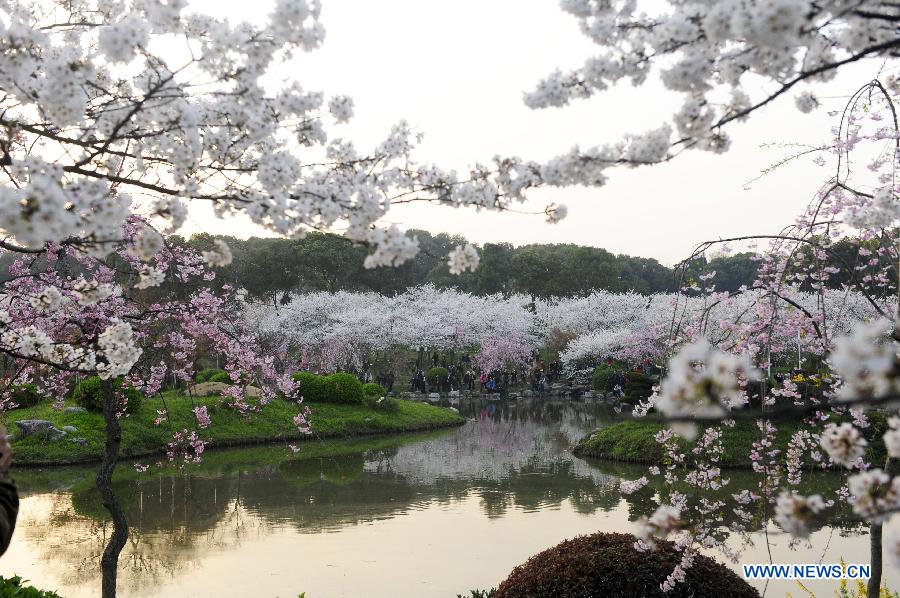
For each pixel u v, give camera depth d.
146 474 16.38
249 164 3.80
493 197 3.54
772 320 6.62
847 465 2.91
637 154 3.17
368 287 58.06
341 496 14.35
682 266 6.59
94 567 9.64
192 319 9.83
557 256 68.50
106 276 7.79
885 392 1.76
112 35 2.93
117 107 3.17
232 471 17.06
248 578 9.22
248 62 3.30
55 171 2.77
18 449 16.98
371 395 28.44
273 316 42.19
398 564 9.82
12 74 2.88
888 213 4.29
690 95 3.12
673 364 1.99
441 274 69.94
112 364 4.24
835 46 2.98
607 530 11.63
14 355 4.09
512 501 13.92
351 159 3.77
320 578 9.25
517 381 49.44
